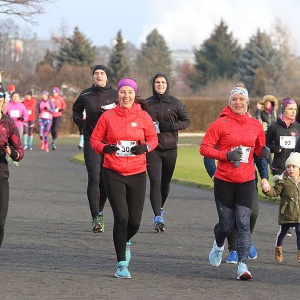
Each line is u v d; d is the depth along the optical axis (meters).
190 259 14.70
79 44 127.75
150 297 11.04
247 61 143.38
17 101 38.34
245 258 12.77
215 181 13.27
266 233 18.31
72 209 21.92
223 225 13.23
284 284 12.41
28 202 23.33
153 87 18.94
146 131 13.18
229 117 13.20
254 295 11.39
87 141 18.31
